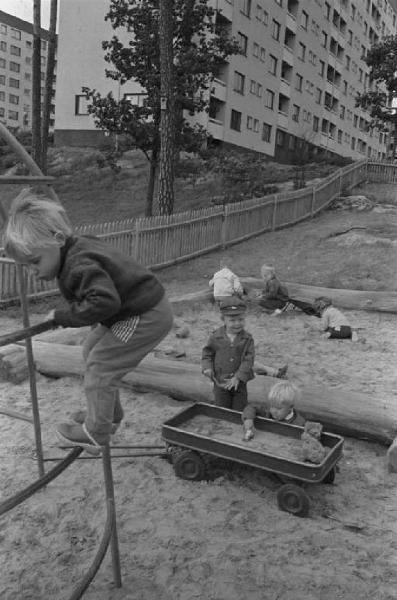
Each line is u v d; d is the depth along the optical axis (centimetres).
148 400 601
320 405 525
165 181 1909
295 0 4794
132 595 321
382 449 507
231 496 426
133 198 2758
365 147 7750
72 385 638
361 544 372
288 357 784
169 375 606
